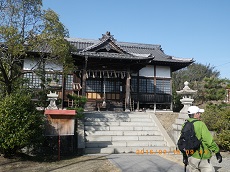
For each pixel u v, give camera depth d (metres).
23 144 7.12
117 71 17.73
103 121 12.32
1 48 8.83
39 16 9.30
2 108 7.06
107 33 17.91
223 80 19.53
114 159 8.02
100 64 17.84
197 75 38.69
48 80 11.69
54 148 9.30
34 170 6.38
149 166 6.91
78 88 17.34
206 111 11.66
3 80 9.67
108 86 19.33
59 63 10.95
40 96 10.77
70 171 6.30
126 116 13.23
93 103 18.75
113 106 19.09
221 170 6.80
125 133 11.25
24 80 10.82
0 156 7.75
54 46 9.34
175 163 7.35
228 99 22.14
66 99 17.45
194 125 4.28
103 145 9.99
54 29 9.27
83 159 8.05
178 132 10.56
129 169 6.52
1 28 8.23
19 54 9.65
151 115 13.43
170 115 14.41
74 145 9.70
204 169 4.21
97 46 17.19
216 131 10.37
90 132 10.92
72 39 23.09
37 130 7.50
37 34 9.34
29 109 7.52
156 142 10.54
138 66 18.77
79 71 17.84
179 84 35.28
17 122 7.02
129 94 17.44
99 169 6.53
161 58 20.64
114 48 17.52
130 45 24.86
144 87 19.61
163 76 20.19
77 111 10.60
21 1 9.05
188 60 19.70
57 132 8.17
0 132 6.88
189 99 11.20
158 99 19.62
